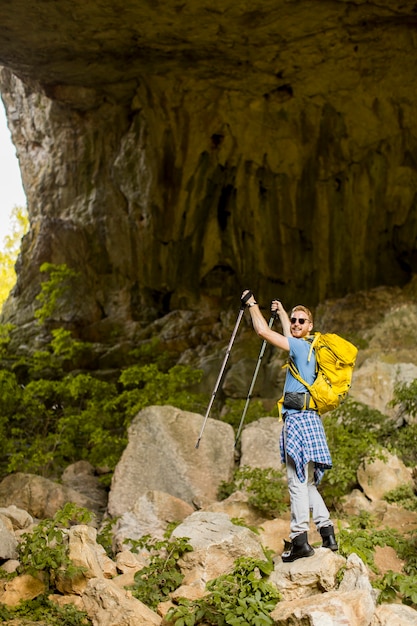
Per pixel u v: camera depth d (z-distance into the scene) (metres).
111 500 7.41
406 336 11.26
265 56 13.02
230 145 15.24
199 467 7.56
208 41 12.62
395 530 6.09
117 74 14.52
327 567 4.76
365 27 11.93
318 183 15.02
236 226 15.95
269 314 15.42
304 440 4.92
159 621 4.68
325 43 12.43
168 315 15.87
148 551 5.84
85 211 16.88
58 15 11.68
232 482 7.47
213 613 4.50
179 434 7.77
